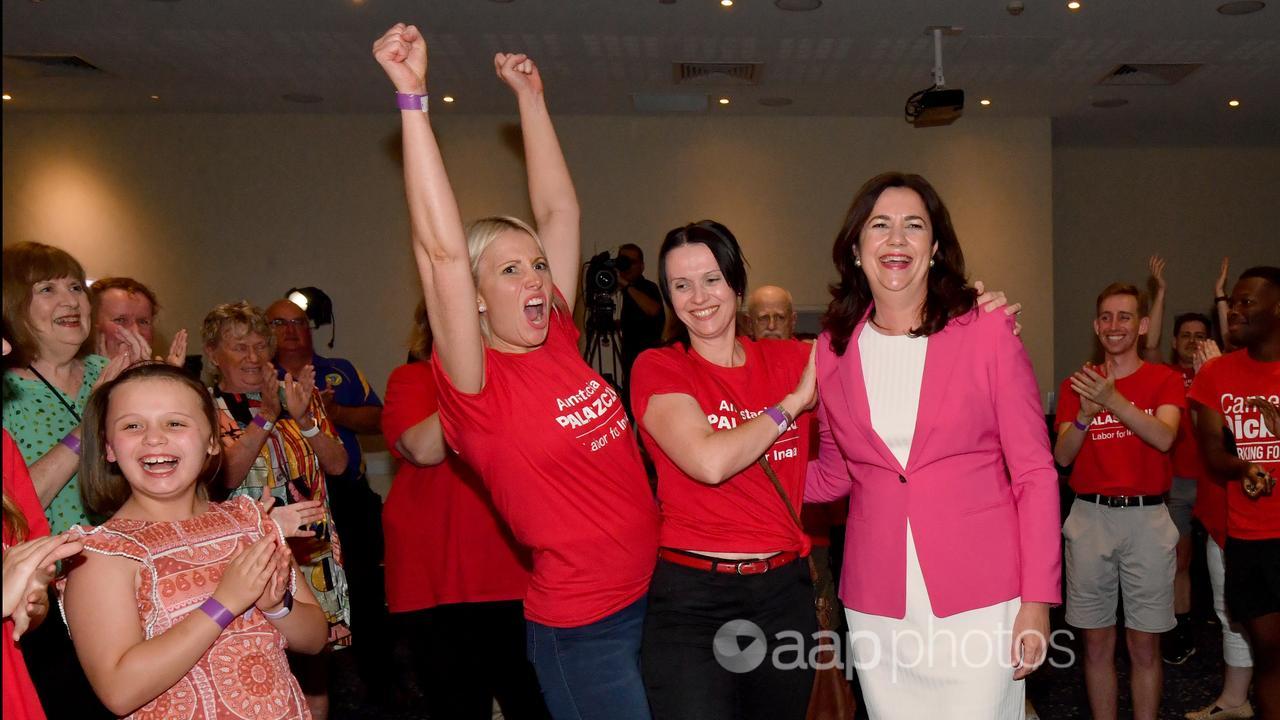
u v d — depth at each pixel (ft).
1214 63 22.85
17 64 22.62
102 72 23.39
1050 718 12.67
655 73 23.59
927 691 6.81
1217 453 10.26
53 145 27.32
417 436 9.04
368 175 27.66
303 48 21.67
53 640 6.99
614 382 19.03
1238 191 32.58
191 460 6.27
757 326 13.00
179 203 27.50
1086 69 23.36
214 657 6.03
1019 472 6.63
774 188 27.84
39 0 18.78
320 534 10.18
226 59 22.41
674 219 27.81
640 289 22.17
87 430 6.40
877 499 6.98
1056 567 6.43
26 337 7.66
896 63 22.79
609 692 6.79
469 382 6.28
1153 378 11.97
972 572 6.65
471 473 9.38
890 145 27.86
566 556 6.69
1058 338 32.99
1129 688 13.84
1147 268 32.78
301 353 14.67
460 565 9.37
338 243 27.66
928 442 6.73
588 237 27.84
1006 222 27.81
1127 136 30.78
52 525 7.54
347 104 26.53
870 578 7.00
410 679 14.66
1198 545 17.58
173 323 27.50
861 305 7.22
